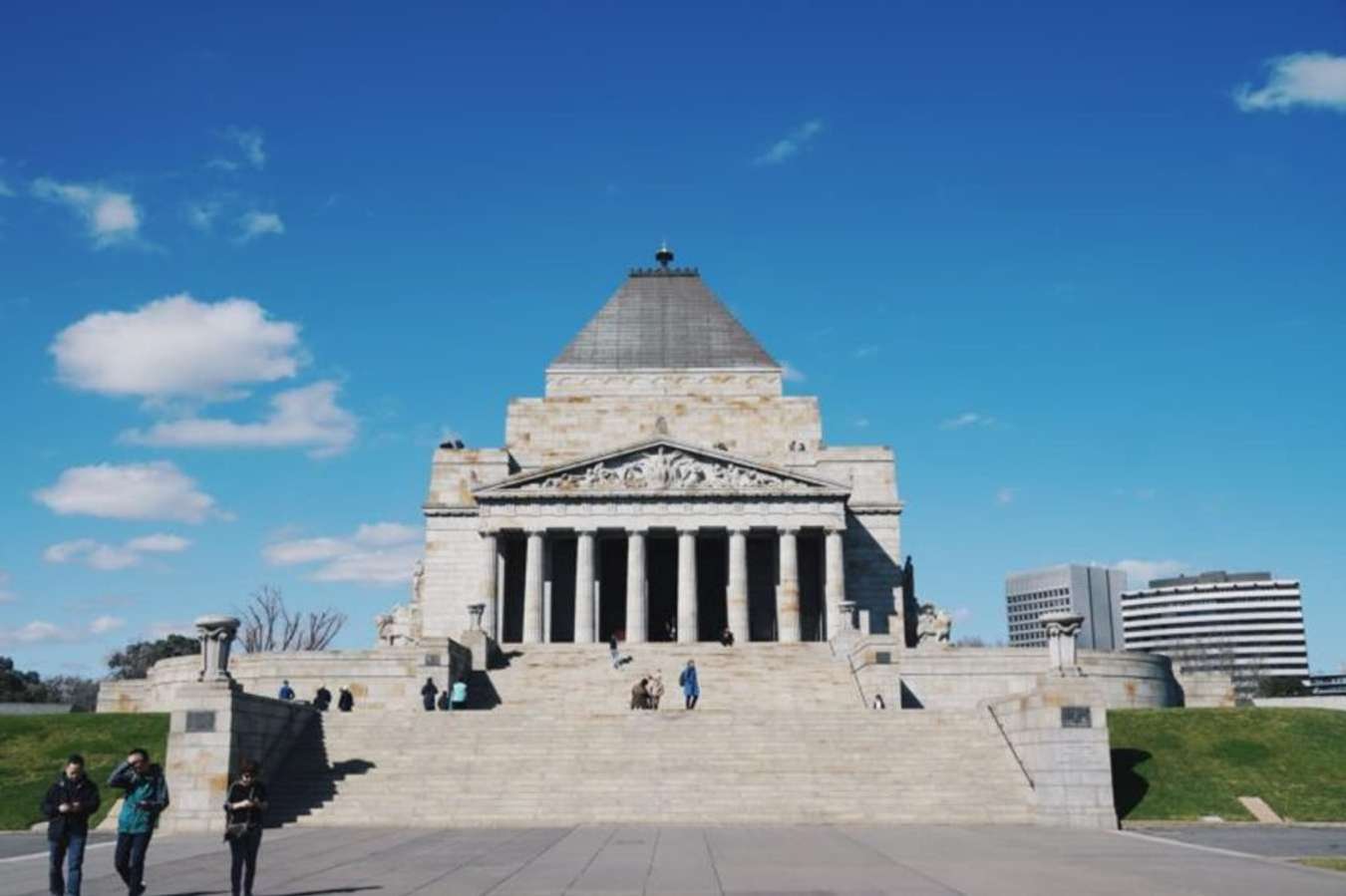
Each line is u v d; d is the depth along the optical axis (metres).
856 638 81.19
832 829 44.28
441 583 108.56
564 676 78.00
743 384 118.38
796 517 102.56
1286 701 105.69
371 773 51.34
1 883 31.22
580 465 103.38
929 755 52.75
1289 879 29.31
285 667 72.94
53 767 56.09
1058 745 47.44
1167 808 50.88
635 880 29.31
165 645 187.50
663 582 114.81
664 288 125.62
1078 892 26.80
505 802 48.81
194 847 39.88
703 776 50.97
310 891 28.05
